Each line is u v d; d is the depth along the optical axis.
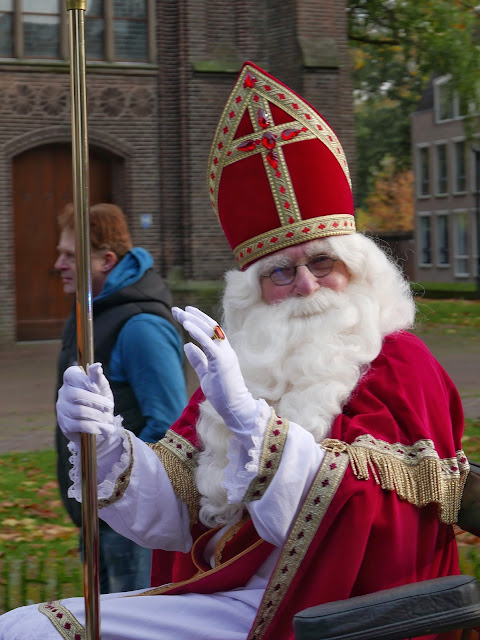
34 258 14.55
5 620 2.02
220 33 14.62
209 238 14.61
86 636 1.76
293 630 1.82
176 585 2.05
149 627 1.94
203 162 14.54
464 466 2.04
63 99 14.09
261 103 2.16
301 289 2.12
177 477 2.15
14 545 4.69
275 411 2.09
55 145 14.45
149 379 2.77
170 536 2.15
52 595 3.25
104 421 1.81
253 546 2.00
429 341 14.83
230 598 2.00
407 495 1.89
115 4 14.26
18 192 14.38
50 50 14.10
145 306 2.83
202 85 14.46
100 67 14.14
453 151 33.16
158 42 14.42
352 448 1.89
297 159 2.14
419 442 1.93
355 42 20.77
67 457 2.91
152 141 14.50
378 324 2.13
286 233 2.13
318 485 1.84
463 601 1.74
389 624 1.69
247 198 2.17
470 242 32.88
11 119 13.90
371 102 27.42
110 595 2.13
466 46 18.84
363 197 33.56
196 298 14.40
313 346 2.06
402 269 2.34
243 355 2.14
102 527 2.84
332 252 2.13
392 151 33.56
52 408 9.00
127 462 2.10
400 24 19.16
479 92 19.22
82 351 1.81
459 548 3.16
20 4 13.88
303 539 1.84
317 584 1.85
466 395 9.37
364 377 2.06
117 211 2.95
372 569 1.87
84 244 1.74
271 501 1.83
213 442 2.09
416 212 35.12
